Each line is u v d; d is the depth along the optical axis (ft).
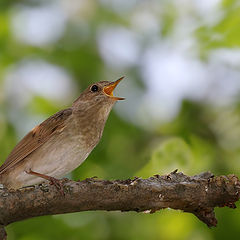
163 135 44.27
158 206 24.31
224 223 39.47
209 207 24.72
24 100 44.19
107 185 23.88
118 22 45.03
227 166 41.63
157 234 41.55
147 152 43.24
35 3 45.01
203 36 41.34
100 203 23.86
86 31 44.50
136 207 24.23
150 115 44.70
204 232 40.42
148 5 45.52
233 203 24.88
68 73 44.62
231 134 43.45
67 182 23.90
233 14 40.45
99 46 44.62
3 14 44.62
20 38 44.55
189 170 41.91
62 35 44.50
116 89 44.14
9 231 40.11
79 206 23.76
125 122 43.24
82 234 40.57
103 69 44.50
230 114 44.19
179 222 41.04
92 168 42.50
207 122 44.37
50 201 23.35
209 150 42.80
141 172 42.09
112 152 43.16
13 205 22.94
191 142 43.11
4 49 44.04
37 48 44.19
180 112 44.86
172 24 43.32
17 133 43.01
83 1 45.03
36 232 40.29
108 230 41.32
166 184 24.31
